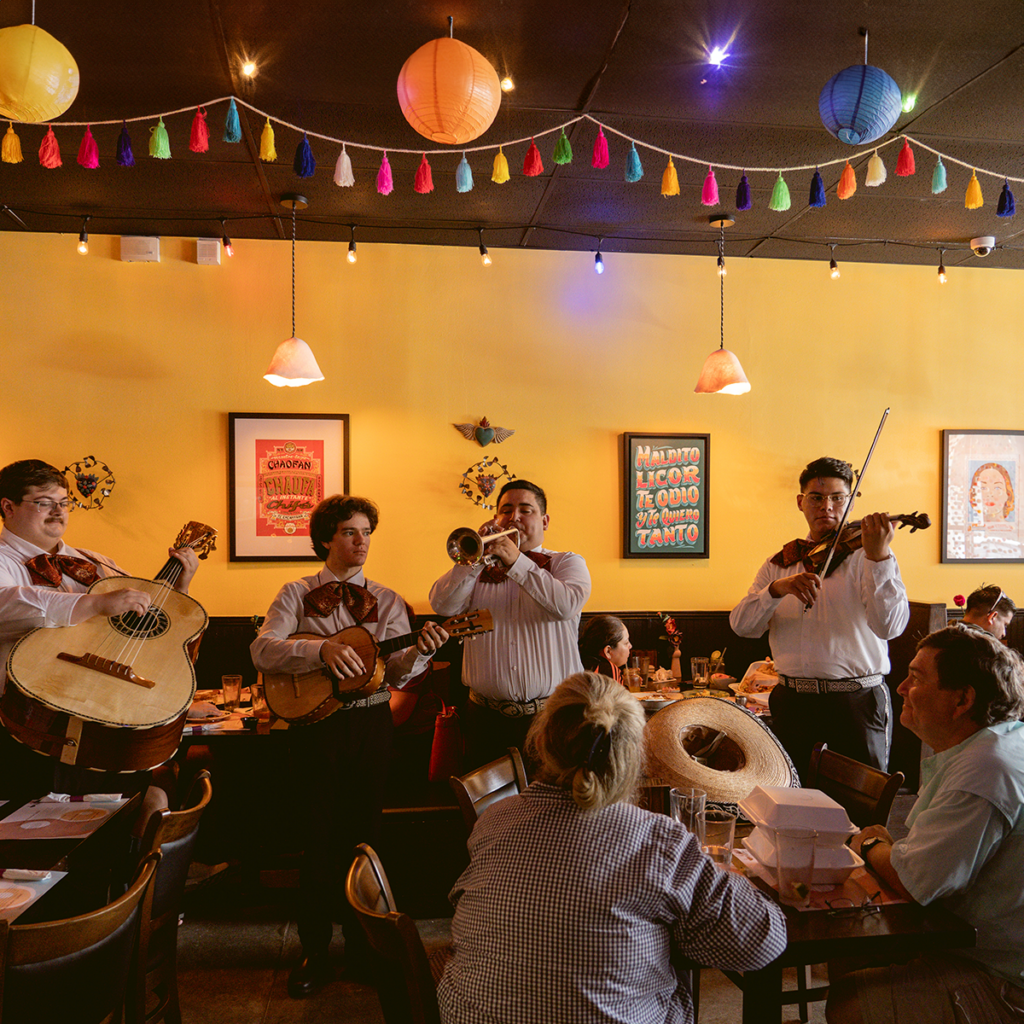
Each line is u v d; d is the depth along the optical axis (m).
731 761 2.29
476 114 2.35
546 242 4.54
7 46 2.11
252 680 4.33
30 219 4.14
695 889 1.34
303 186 3.78
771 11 2.53
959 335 4.91
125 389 4.35
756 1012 1.56
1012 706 1.72
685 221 4.23
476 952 1.31
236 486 4.40
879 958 1.89
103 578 2.77
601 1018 1.23
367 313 4.53
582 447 4.67
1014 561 4.89
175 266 4.39
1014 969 1.65
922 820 1.69
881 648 3.08
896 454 4.89
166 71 2.83
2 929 1.36
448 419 4.57
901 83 2.94
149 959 2.03
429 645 2.61
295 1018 2.55
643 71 2.87
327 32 2.62
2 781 2.41
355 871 1.58
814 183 3.07
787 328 4.81
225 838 3.53
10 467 2.73
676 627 4.59
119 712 2.25
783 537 4.79
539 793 1.40
